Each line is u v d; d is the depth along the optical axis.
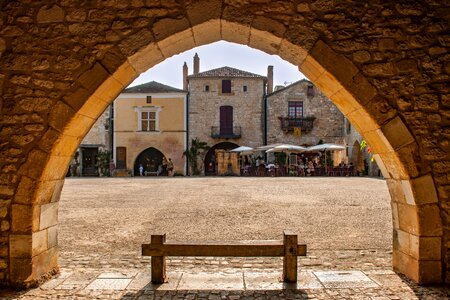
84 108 4.10
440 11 4.02
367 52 4.01
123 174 28.31
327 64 4.02
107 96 4.36
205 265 4.84
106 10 4.08
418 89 4.00
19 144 4.04
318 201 10.79
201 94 28.83
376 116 4.00
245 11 4.06
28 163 4.02
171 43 4.25
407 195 4.13
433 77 4.00
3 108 4.05
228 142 28.98
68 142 4.26
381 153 4.37
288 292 3.86
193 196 12.36
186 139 28.70
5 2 4.09
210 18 4.05
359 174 25.95
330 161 28.17
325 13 4.04
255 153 28.66
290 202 10.61
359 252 5.38
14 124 4.05
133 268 4.69
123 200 11.37
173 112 28.77
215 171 28.84
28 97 4.06
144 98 28.75
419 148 3.98
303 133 28.73
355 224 7.35
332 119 28.75
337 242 5.95
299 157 28.44
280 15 4.05
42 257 4.20
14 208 4.00
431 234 3.96
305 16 4.05
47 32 4.07
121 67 4.08
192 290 3.93
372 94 3.99
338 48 4.02
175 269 4.65
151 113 28.83
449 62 4.00
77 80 4.06
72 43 4.07
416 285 3.99
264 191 13.93
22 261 3.99
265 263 4.94
